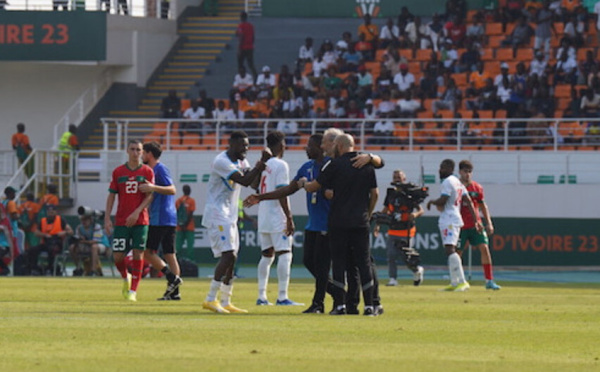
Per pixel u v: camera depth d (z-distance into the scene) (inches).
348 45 3282.5
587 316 1153.4
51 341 831.7
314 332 922.7
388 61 3169.3
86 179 2930.6
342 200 1072.8
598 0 3314.5
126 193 1338.6
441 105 2992.1
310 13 3540.8
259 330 932.6
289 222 1221.7
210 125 3024.1
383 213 1876.2
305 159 2824.8
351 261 1108.5
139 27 3339.1
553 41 3218.5
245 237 2731.3
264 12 3563.0
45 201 2541.8
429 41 3240.7
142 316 1073.5
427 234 2657.5
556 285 1920.5
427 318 1098.1
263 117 3093.0
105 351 768.9
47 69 3344.0
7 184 2970.0
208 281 1916.8
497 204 2721.5
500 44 3230.8
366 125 2974.9
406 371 684.7
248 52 3280.0
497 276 2335.1
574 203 2689.5
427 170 2765.7
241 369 684.7
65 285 1716.3
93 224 2224.4
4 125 3368.6
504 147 2783.0
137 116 3314.5
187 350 780.0
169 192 1368.1
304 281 2001.7
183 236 2539.4
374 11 3506.4
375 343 845.8
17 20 3154.5
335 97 3085.6
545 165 2746.1
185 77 3403.1
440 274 2433.6
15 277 2071.9
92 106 3289.9
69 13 3166.8
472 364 724.7
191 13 3563.0
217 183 1144.2
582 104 2942.9
